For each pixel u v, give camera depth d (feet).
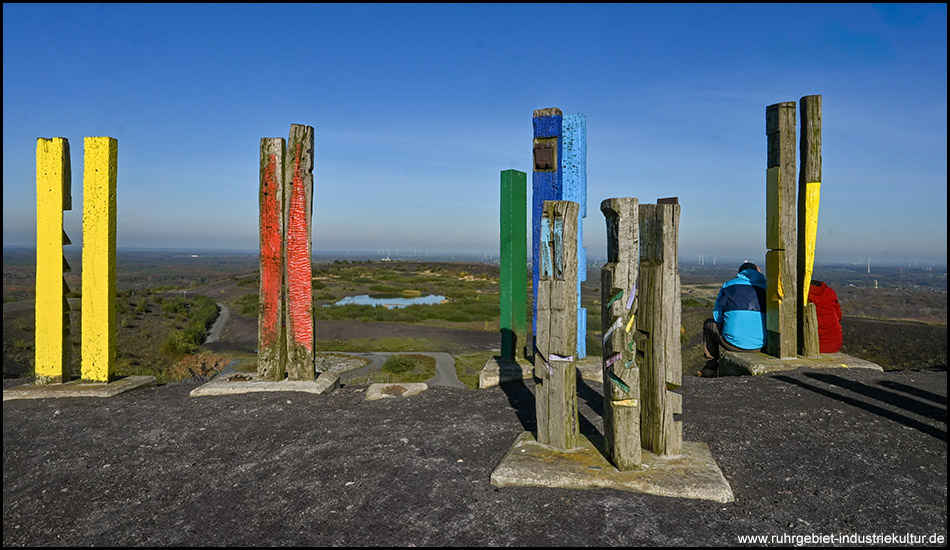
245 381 18.48
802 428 13.98
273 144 18.21
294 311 18.49
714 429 13.94
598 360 21.35
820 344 21.67
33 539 9.34
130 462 12.40
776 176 20.21
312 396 17.53
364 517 9.74
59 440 13.75
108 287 18.28
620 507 9.81
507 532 9.13
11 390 17.60
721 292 22.72
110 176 18.08
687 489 10.19
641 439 11.95
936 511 9.82
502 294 21.58
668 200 11.73
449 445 13.00
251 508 10.23
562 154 20.38
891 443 12.97
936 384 17.89
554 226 11.82
